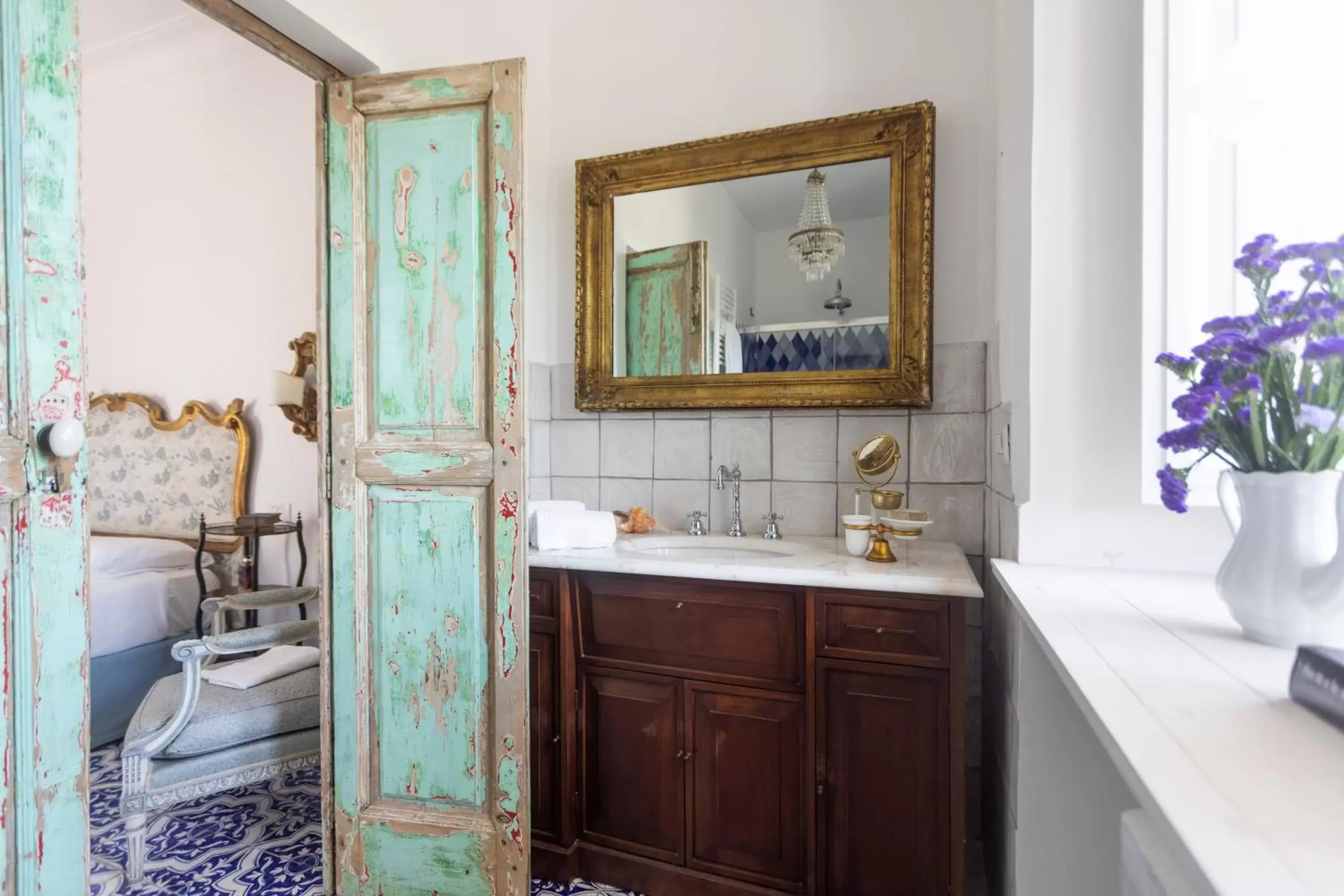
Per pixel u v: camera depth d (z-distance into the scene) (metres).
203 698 1.68
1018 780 1.05
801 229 1.86
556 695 1.56
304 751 1.75
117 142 3.21
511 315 1.40
